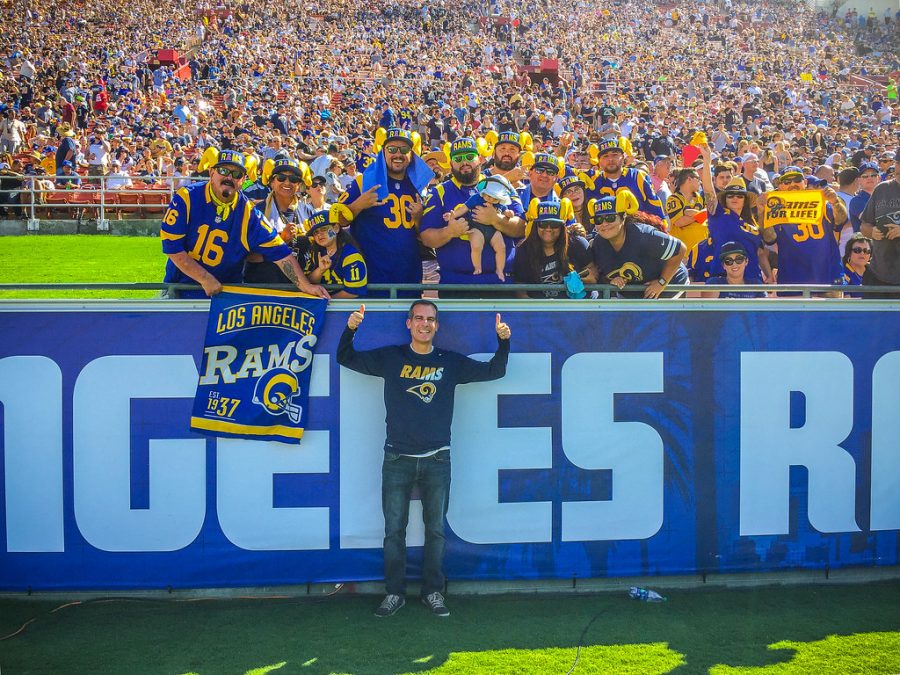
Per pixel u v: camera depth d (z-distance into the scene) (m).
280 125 19.06
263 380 4.46
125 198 15.65
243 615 4.25
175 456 4.42
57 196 15.59
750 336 4.71
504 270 5.06
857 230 6.68
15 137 18.33
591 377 4.62
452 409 4.36
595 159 6.98
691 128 21.47
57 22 31.72
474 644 3.96
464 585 4.56
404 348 4.37
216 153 4.52
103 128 18.00
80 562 4.38
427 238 4.98
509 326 4.58
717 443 4.68
